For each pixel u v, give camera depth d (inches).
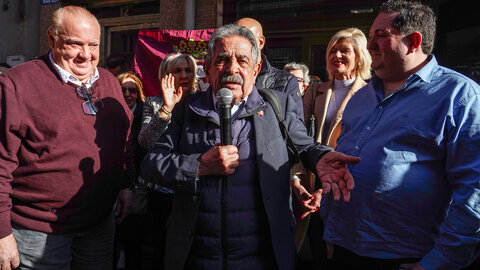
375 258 64.4
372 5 207.5
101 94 83.0
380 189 62.7
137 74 166.1
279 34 234.8
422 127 59.5
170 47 162.1
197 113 65.9
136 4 284.5
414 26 60.4
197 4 251.9
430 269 57.6
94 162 80.0
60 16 74.3
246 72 64.9
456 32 182.2
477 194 55.1
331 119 110.2
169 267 66.4
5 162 72.5
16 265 74.3
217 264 64.9
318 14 222.7
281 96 73.7
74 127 77.1
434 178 60.2
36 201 76.9
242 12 242.7
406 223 61.5
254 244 65.5
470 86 57.5
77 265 85.7
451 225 56.8
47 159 75.4
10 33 323.6
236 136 66.5
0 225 71.2
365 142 66.1
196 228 66.0
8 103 71.3
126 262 131.0
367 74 112.7
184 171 61.4
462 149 56.6
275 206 65.5
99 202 82.7
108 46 299.7
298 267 120.7
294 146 69.6
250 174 65.7
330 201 76.1
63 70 76.6
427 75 61.4
